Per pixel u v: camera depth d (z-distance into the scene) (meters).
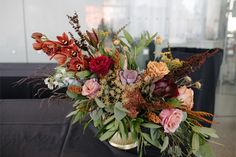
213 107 1.65
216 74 1.62
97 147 1.03
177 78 0.82
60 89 1.00
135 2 3.07
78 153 0.99
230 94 3.40
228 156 2.12
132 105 0.78
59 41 0.83
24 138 1.13
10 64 2.72
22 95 2.18
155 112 0.79
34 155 0.99
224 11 3.22
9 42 2.94
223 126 2.73
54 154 1.00
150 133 0.81
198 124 0.81
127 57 0.88
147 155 0.93
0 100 1.62
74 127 1.21
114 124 0.82
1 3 2.80
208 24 3.25
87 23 3.02
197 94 1.59
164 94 0.75
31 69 2.44
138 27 3.15
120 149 0.99
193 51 1.83
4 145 1.07
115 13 3.06
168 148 0.81
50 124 1.27
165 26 3.20
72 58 0.83
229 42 3.32
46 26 2.95
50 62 2.73
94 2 2.97
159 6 3.12
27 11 2.87
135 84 0.80
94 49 0.88
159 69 0.76
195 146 0.76
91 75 0.84
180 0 3.13
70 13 2.95
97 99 0.82
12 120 1.31
